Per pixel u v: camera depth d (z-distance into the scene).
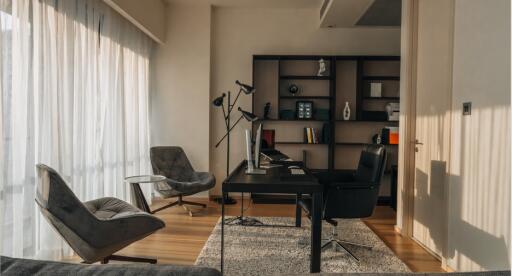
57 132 2.61
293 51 5.04
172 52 4.91
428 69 3.01
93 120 3.27
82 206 1.94
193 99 4.92
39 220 2.54
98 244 1.99
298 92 5.04
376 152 2.86
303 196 3.45
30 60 2.40
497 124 1.99
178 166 4.55
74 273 0.77
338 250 2.90
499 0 1.98
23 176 2.33
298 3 4.81
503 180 1.93
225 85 5.07
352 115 5.02
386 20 4.64
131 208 2.54
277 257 2.71
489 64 2.07
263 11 5.04
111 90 3.68
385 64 5.00
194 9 4.90
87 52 3.14
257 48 5.04
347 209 2.67
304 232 3.38
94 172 3.34
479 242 2.15
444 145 2.66
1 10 2.13
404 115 3.33
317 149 5.05
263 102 5.04
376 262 2.66
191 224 3.67
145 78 4.61
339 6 4.05
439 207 2.76
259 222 3.74
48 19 2.56
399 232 3.45
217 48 5.06
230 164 5.07
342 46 5.02
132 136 4.24
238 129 5.05
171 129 4.95
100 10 3.43
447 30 2.68
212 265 2.56
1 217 2.12
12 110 2.23
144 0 4.07
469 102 2.28
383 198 4.84
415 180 3.25
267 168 2.96
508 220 1.89
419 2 3.21
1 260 0.82
